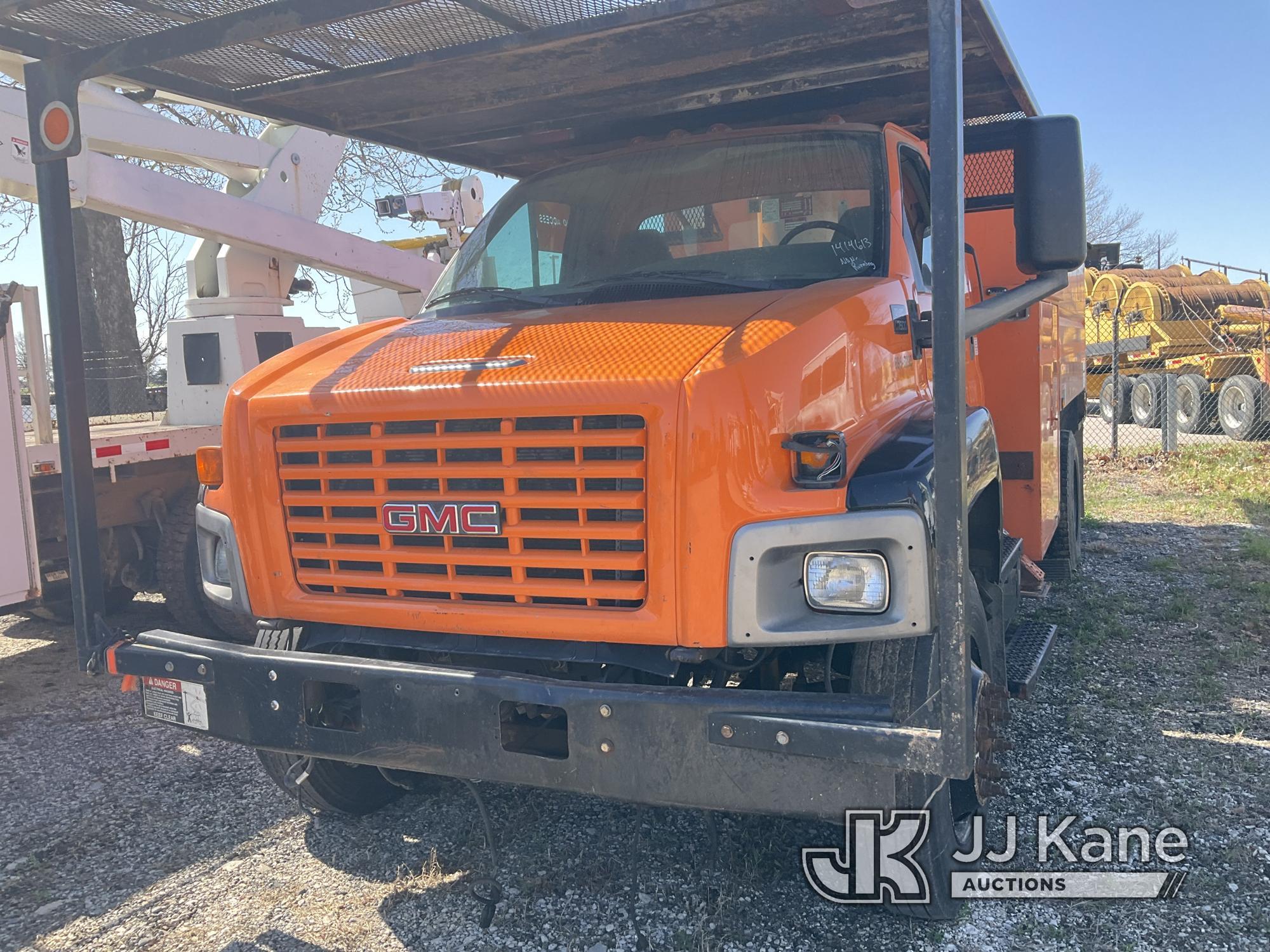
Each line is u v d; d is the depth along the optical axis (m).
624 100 4.66
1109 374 21.45
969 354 4.50
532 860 3.59
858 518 2.51
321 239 6.99
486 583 2.85
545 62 4.04
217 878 3.57
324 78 4.12
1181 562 8.02
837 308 3.04
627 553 2.68
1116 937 3.02
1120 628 6.09
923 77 4.41
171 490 6.59
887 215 3.70
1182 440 17.41
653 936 3.11
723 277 3.58
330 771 3.79
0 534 5.52
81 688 5.82
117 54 3.48
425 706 2.82
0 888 3.53
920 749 2.39
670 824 3.80
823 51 4.01
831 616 2.54
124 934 3.22
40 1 3.14
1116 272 21.09
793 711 2.47
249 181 7.18
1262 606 6.54
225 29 3.28
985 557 3.75
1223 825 3.68
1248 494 11.18
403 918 3.26
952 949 2.98
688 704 2.54
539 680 2.71
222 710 3.17
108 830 3.97
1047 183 3.13
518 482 2.79
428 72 4.14
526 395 2.74
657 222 3.94
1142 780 4.06
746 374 2.64
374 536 3.05
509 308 3.72
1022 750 4.39
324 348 3.60
